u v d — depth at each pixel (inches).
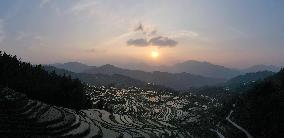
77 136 4566.9
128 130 7126.0
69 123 5039.4
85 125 5354.3
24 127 4156.0
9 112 4594.0
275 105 7007.9
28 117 4564.5
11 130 3946.9
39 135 4074.8
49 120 4726.9
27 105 5182.1
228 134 7519.7
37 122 4468.5
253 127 7032.5
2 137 3646.7
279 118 6245.1
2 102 4901.6
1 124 4065.0
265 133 6314.0
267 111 7086.6
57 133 4402.1
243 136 6860.2
